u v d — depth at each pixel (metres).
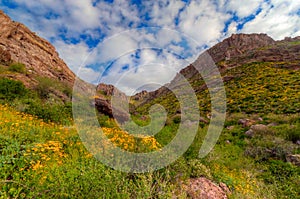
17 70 21.22
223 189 4.64
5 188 2.42
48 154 3.52
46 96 15.27
